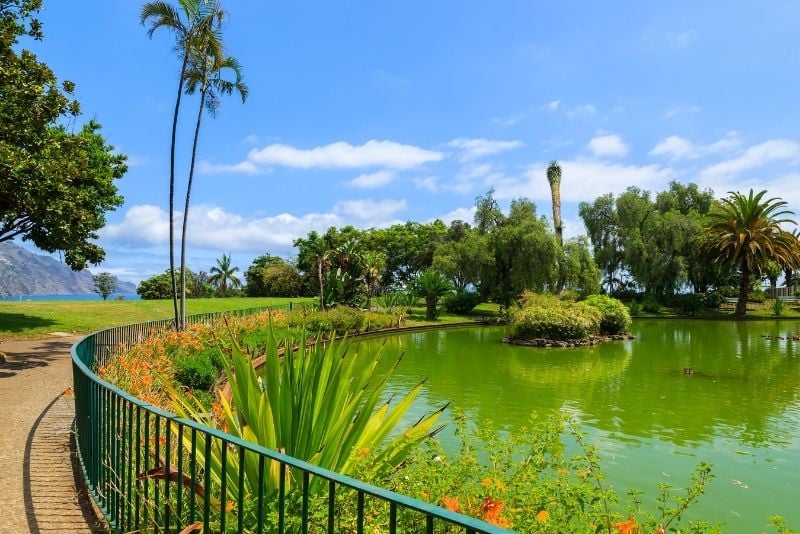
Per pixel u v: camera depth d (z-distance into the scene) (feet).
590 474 13.64
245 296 199.21
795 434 34.30
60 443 19.19
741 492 24.00
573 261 147.23
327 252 138.92
